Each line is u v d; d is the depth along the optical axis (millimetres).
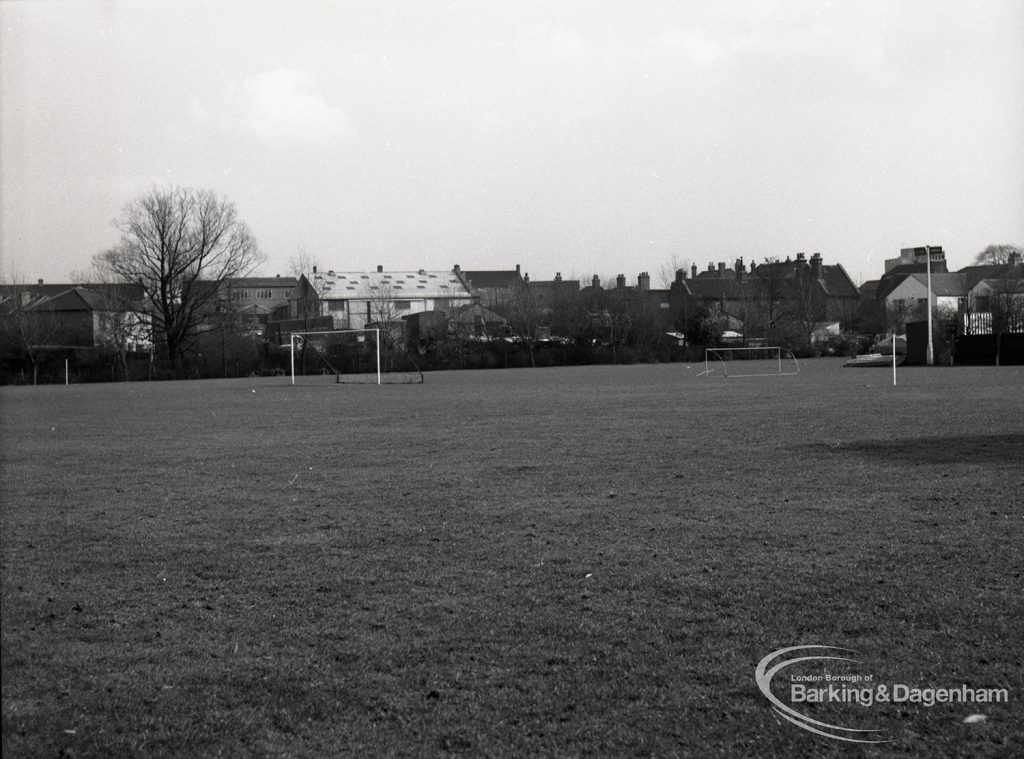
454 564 7078
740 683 4672
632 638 5309
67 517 9367
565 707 4430
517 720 4301
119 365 61938
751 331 79438
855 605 5812
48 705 4539
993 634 5262
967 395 25406
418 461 13578
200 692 4672
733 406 23703
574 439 16219
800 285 83625
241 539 8156
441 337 73188
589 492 10305
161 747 4102
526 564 7027
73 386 53406
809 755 3982
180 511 9656
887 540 7531
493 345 71938
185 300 66188
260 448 16016
